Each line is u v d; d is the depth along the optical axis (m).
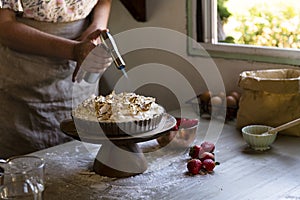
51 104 2.06
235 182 1.44
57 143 2.10
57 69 2.03
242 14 2.10
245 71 1.98
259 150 1.66
